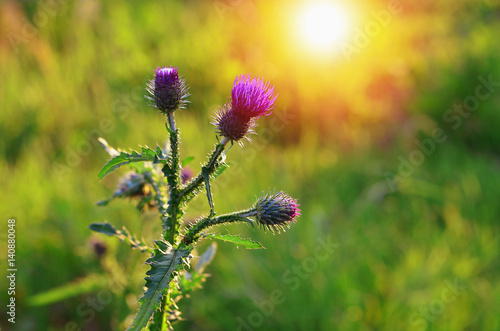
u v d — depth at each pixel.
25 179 1.07
